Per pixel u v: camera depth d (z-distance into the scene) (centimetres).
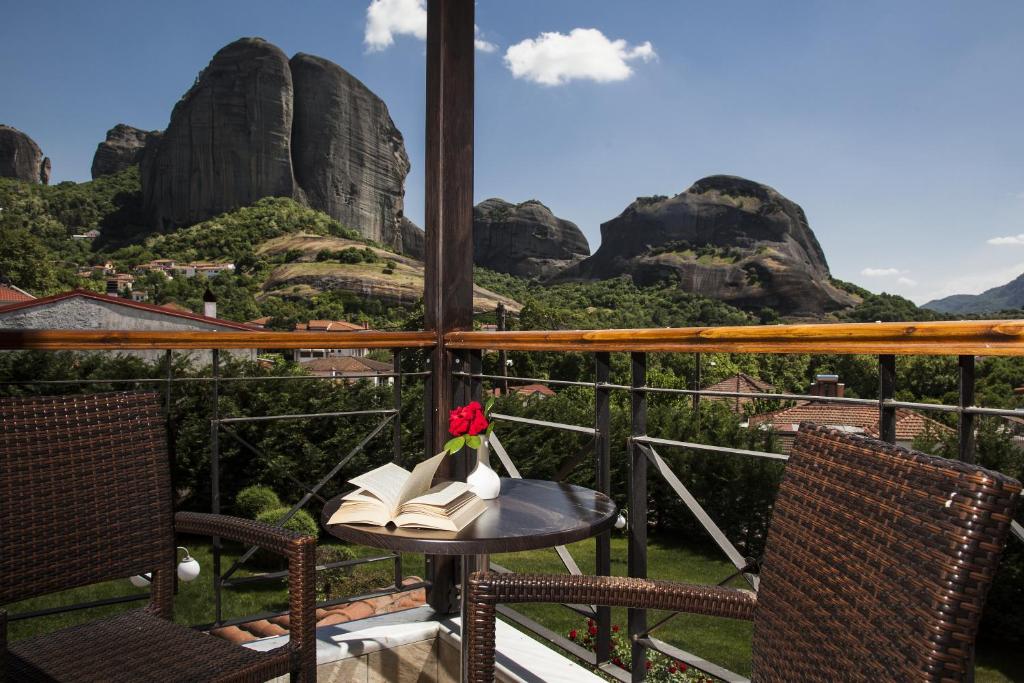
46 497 149
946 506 67
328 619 317
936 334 113
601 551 188
